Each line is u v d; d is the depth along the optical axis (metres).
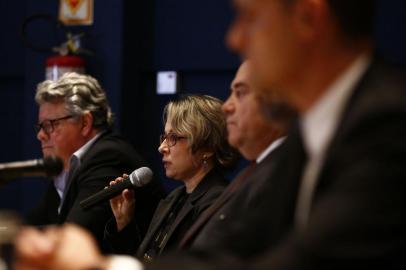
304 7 1.86
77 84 6.42
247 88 3.79
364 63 1.90
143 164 6.30
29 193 8.72
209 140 5.30
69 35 8.34
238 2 1.95
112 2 8.41
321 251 1.60
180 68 8.69
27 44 8.52
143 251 5.20
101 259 1.81
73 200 6.08
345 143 1.74
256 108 3.73
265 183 3.02
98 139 6.43
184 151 5.31
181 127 5.30
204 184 5.20
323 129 1.92
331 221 1.61
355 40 1.89
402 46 7.72
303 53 1.88
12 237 1.92
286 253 1.65
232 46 1.98
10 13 9.59
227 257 2.04
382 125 1.68
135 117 8.80
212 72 8.64
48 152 6.43
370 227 1.58
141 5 8.80
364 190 1.61
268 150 3.68
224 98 8.58
